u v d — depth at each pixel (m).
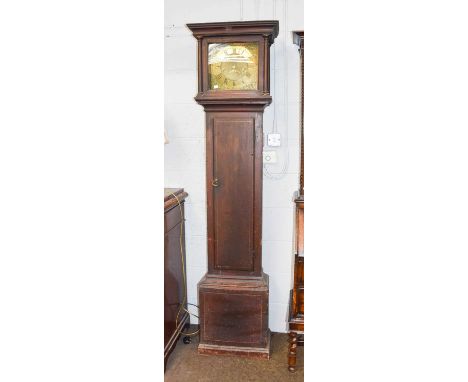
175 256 2.58
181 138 2.78
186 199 2.82
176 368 2.36
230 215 2.42
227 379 2.25
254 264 2.44
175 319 2.57
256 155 2.37
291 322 2.31
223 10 2.66
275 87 2.64
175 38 2.71
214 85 2.38
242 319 2.44
